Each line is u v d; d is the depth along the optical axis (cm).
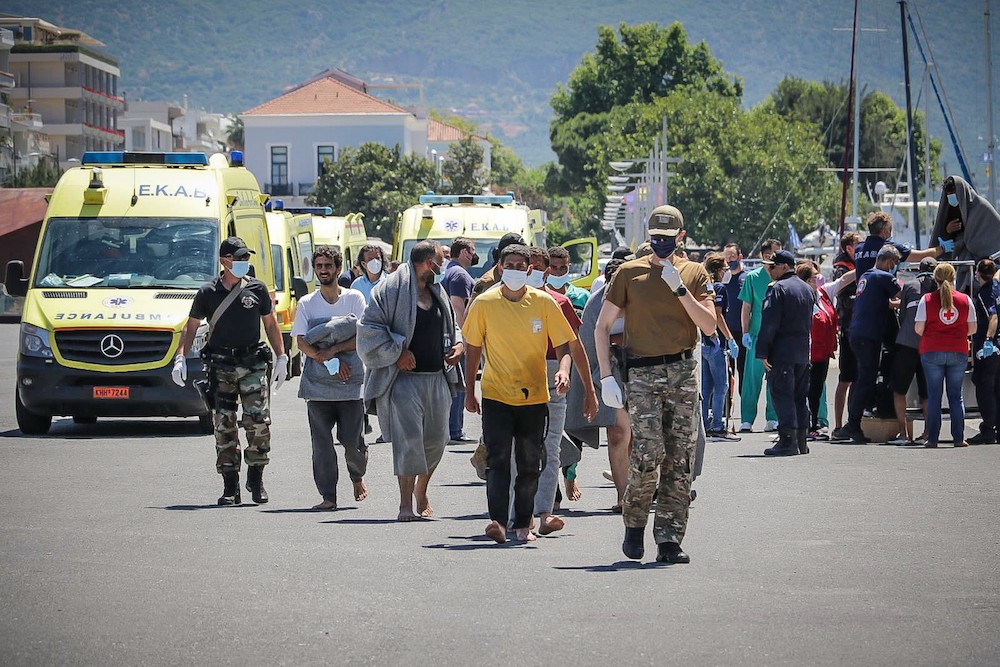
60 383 3089
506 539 1791
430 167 17150
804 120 19000
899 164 18662
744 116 15612
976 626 1277
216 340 2112
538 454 1794
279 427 3316
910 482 2297
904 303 2886
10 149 16175
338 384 2077
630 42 18638
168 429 3297
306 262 5281
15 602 1385
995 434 2905
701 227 14850
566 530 1869
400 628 1277
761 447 2859
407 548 1709
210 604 1376
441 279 2875
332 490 2073
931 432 2838
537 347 1780
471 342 1795
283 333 4719
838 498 2117
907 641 1223
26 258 10506
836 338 3067
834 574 1522
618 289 1623
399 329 1930
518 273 1773
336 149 19238
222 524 1906
